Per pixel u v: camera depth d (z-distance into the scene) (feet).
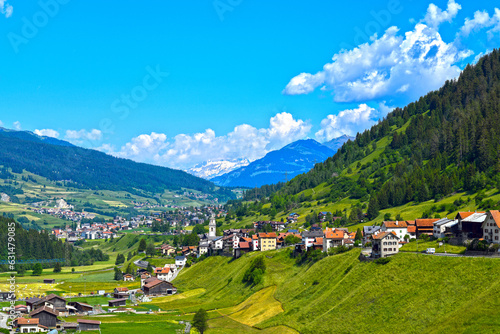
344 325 515.50
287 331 561.84
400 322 473.26
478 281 472.85
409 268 560.20
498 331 386.52
